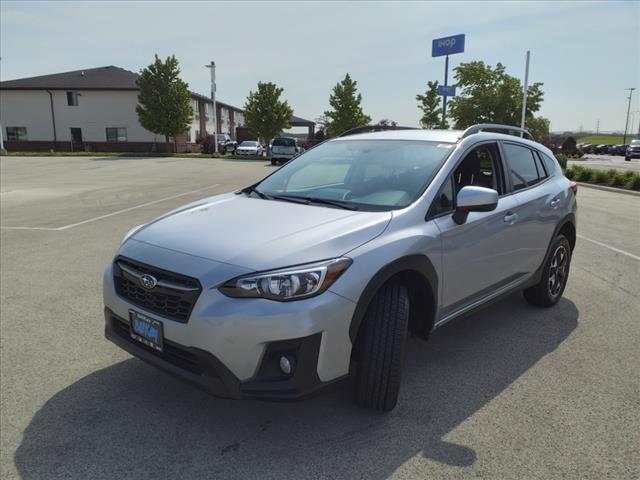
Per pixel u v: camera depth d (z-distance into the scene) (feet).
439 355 12.97
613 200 46.78
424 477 8.39
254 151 130.21
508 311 16.19
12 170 75.87
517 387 11.39
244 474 8.41
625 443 9.41
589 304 16.93
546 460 8.88
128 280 9.80
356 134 15.29
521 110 90.48
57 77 156.15
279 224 10.02
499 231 12.69
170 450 9.01
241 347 8.36
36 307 15.98
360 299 8.97
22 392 10.91
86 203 39.47
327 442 9.27
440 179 11.54
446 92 83.05
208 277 8.64
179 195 44.91
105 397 10.75
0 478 8.25
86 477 8.31
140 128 148.36
